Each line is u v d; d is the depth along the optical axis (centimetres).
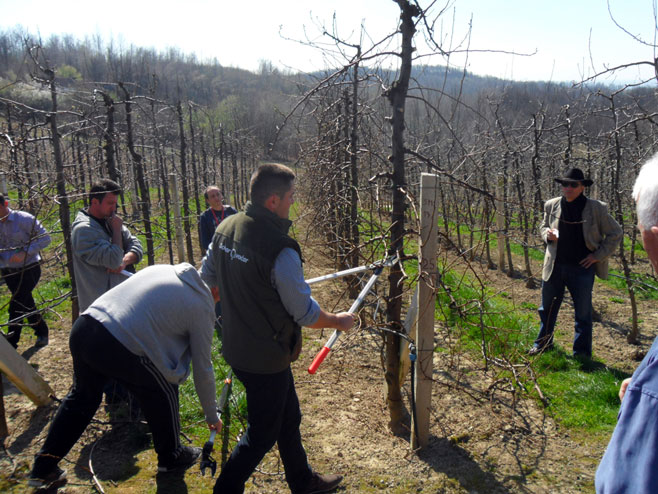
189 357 287
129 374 263
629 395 125
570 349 527
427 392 320
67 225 441
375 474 308
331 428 360
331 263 670
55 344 505
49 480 279
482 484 299
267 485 299
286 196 246
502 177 829
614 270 879
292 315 242
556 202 500
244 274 240
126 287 272
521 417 377
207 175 1277
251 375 249
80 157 762
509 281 821
